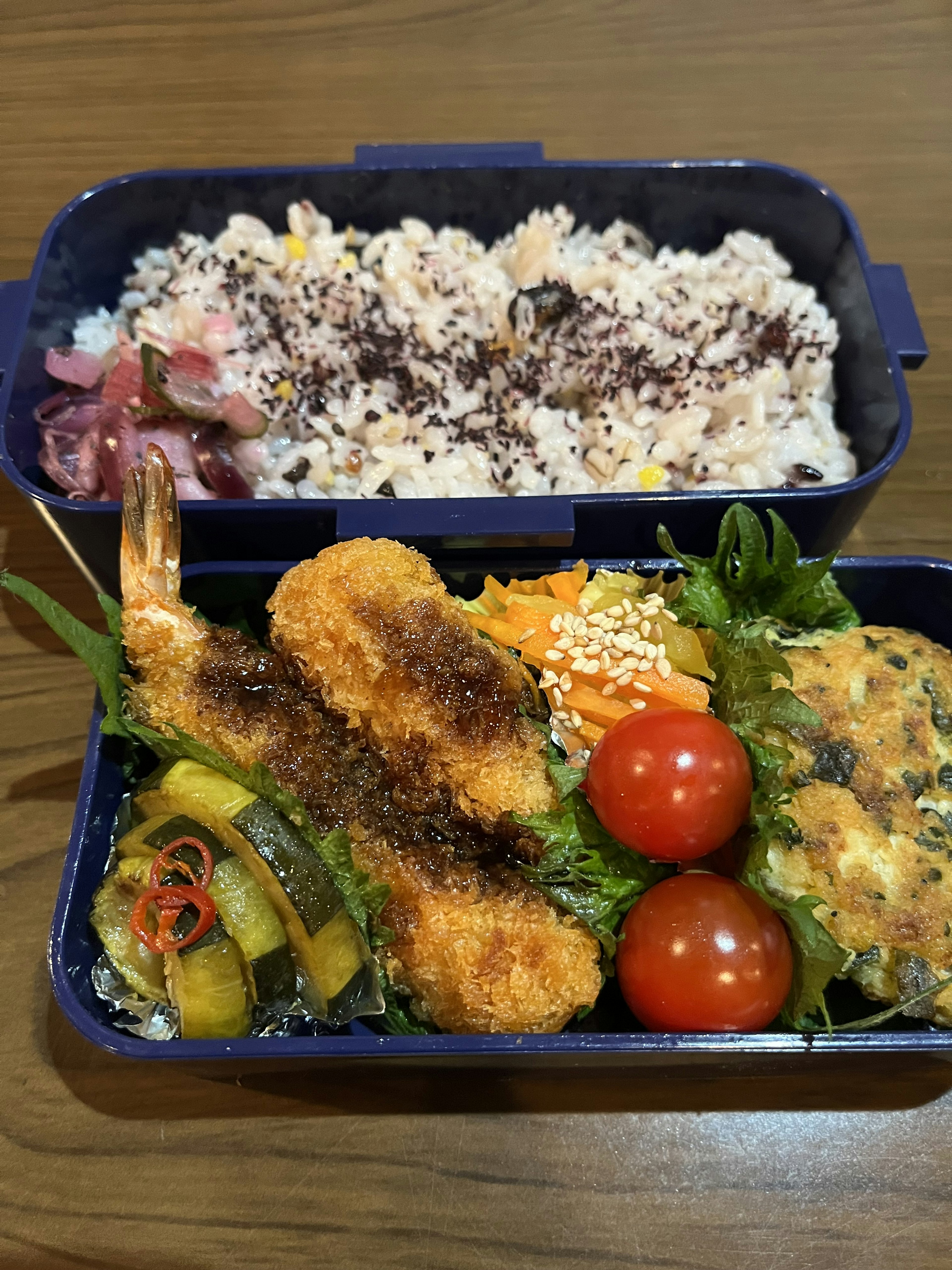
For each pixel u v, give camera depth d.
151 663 0.17
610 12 0.30
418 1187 0.16
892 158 0.27
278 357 0.23
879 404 0.21
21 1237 0.15
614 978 0.17
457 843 0.17
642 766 0.15
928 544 0.22
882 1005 0.16
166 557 0.17
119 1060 0.17
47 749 0.20
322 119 0.28
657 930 0.15
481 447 0.22
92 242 0.23
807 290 0.24
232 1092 0.16
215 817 0.15
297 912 0.14
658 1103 0.16
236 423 0.21
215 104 0.28
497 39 0.29
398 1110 0.16
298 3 0.30
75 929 0.15
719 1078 0.17
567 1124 0.16
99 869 0.16
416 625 0.16
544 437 0.22
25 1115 0.16
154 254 0.24
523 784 0.16
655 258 0.25
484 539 0.18
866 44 0.29
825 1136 0.16
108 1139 0.16
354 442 0.22
